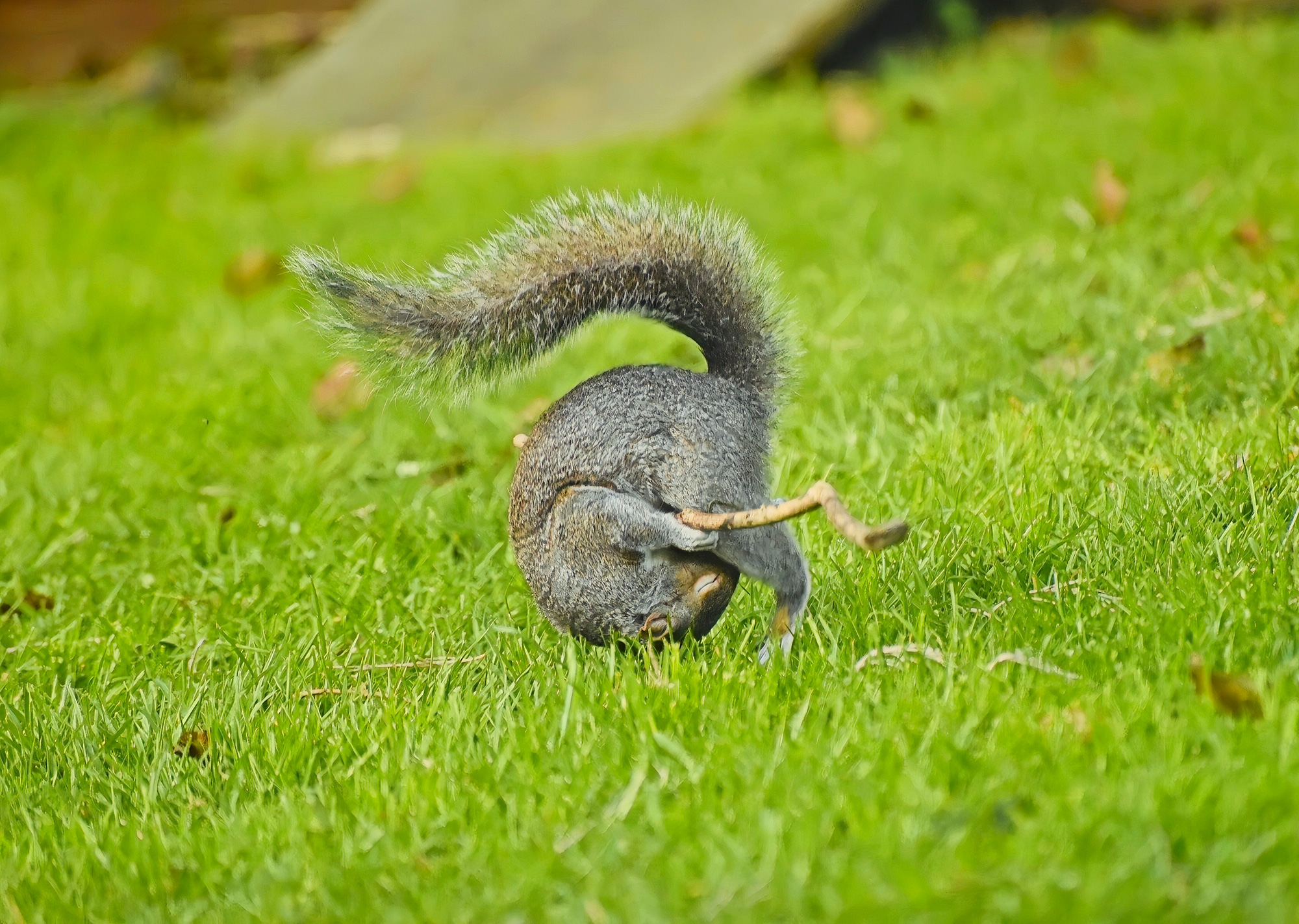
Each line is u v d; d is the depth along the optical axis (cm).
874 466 943
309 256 699
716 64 2102
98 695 781
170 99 2661
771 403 746
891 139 1772
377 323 700
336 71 2414
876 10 2066
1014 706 602
